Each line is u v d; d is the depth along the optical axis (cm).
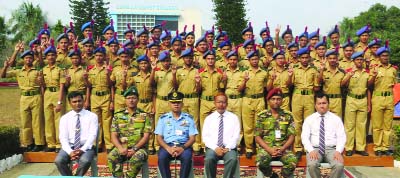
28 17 3625
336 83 786
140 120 629
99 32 3069
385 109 800
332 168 611
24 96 817
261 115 643
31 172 763
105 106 805
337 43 927
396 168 789
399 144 797
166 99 783
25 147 845
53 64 816
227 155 617
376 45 853
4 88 2758
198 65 821
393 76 798
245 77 752
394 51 2952
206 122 649
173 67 770
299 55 797
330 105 793
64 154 617
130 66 813
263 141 635
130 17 4178
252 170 771
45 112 818
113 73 802
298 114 792
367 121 830
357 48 896
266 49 882
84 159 609
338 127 632
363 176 741
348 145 805
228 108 786
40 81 816
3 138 793
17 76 821
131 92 632
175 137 625
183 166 610
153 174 768
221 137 634
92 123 639
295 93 792
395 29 3622
